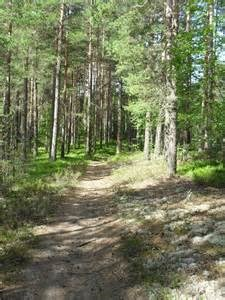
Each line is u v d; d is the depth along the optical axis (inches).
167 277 318.7
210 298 276.1
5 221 491.5
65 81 1400.1
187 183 666.2
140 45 955.3
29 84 1772.9
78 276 355.9
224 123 673.6
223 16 581.6
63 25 1180.5
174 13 734.5
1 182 708.0
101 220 518.6
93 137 1828.2
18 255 390.3
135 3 925.2
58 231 479.5
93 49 1679.4
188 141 1208.2
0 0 862.5
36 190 688.4
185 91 733.3
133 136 2726.4
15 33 984.3
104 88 2226.9
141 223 459.2
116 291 321.4
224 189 584.7
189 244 370.6
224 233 377.4
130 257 374.9
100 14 995.3
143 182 732.7
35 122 1539.1
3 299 309.7
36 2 944.9
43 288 331.9
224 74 638.5
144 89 893.2
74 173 940.0
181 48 614.2
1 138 901.2
